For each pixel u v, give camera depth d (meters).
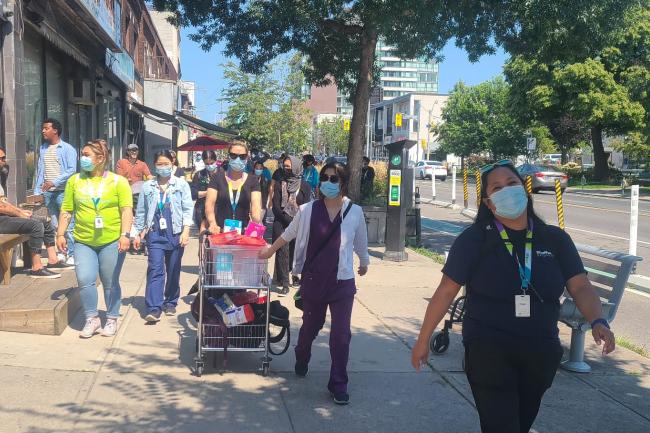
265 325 5.56
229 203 6.62
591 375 5.99
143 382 5.24
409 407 5.02
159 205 6.90
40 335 6.19
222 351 5.57
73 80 15.75
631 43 38.22
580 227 18.81
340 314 5.09
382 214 13.86
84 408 4.66
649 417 5.01
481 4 12.84
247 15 15.00
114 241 6.18
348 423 4.68
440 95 88.19
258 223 6.56
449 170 67.31
